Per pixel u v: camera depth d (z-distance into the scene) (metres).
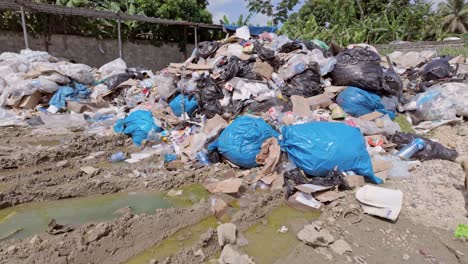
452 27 27.80
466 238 2.74
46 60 8.18
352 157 3.59
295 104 5.18
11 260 2.40
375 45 15.56
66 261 2.38
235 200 3.46
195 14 15.28
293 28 17.75
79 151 4.70
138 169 4.18
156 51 14.54
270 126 4.38
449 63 7.41
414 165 4.05
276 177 3.74
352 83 5.48
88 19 12.23
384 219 3.03
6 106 6.68
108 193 3.63
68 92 6.95
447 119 5.35
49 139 5.20
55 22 11.55
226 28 13.41
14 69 7.37
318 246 2.68
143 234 2.78
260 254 2.61
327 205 3.27
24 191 3.42
